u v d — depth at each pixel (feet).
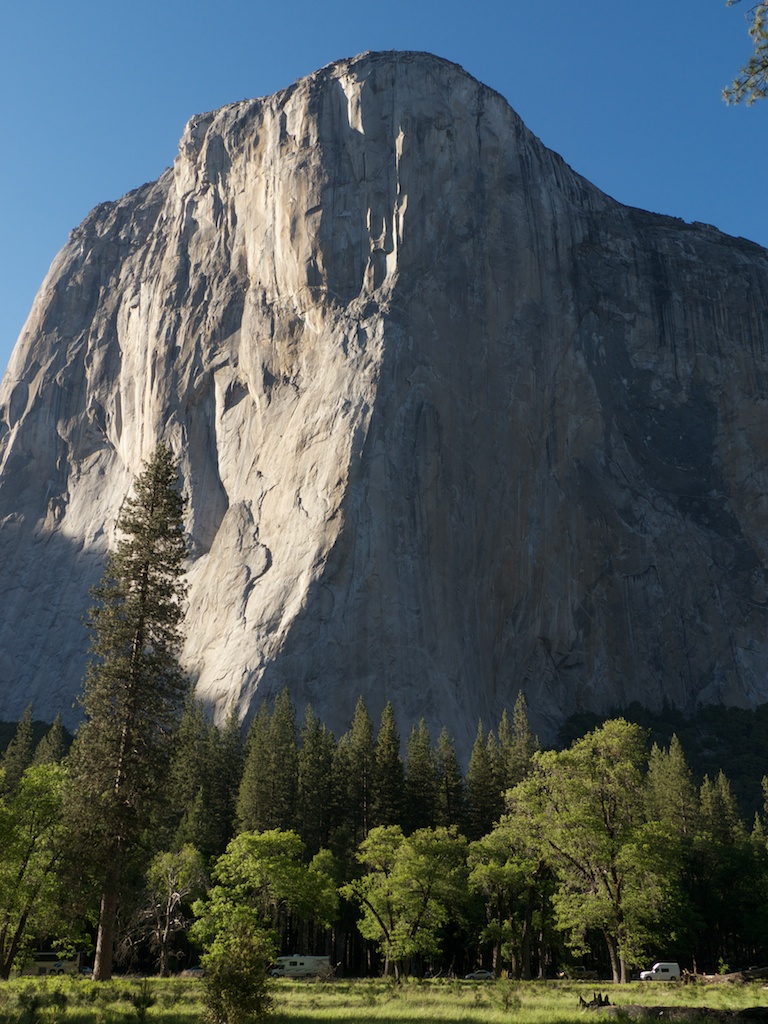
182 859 178.60
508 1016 83.15
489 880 163.02
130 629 122.62
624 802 138.62
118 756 117.50
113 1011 81.46
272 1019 75.36
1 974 125.39
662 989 111.86
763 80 65.21
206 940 156.35
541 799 140.56
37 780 131.13
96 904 151.43
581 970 185.98
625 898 131.85
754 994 98.89
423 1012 87.61
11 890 126.52
